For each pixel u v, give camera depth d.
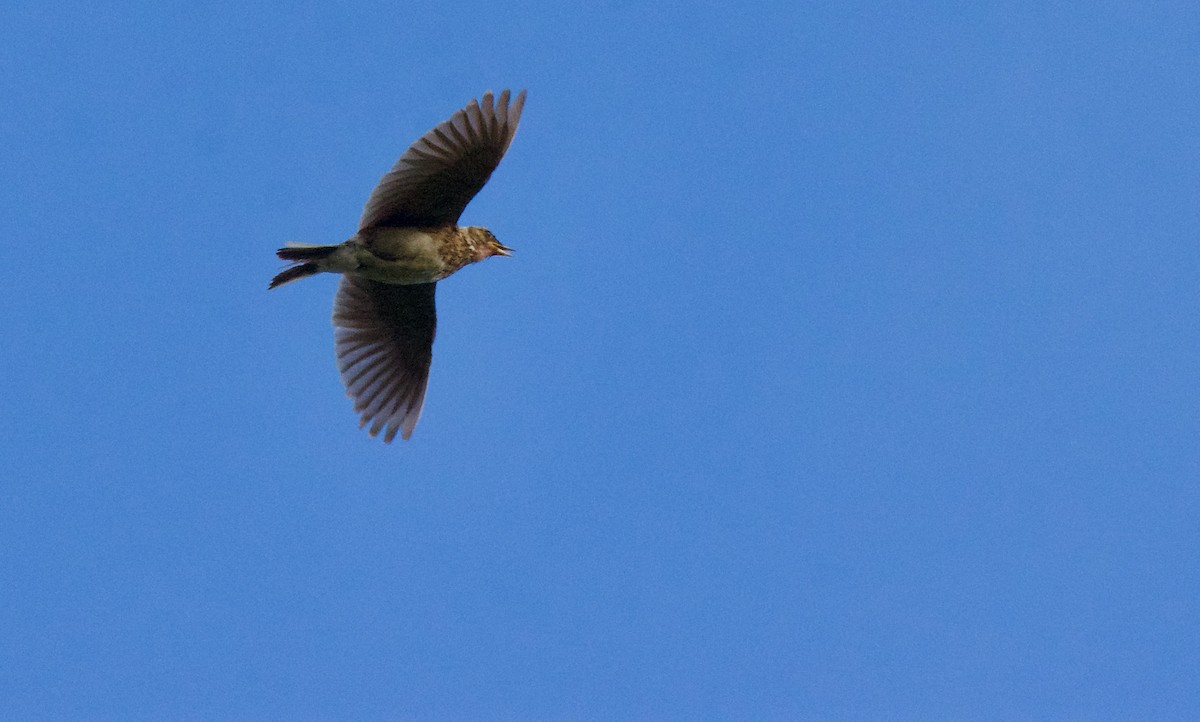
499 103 14.33
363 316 16.45
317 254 14.65
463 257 15.25
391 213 14.74
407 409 16.78
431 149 14.29
